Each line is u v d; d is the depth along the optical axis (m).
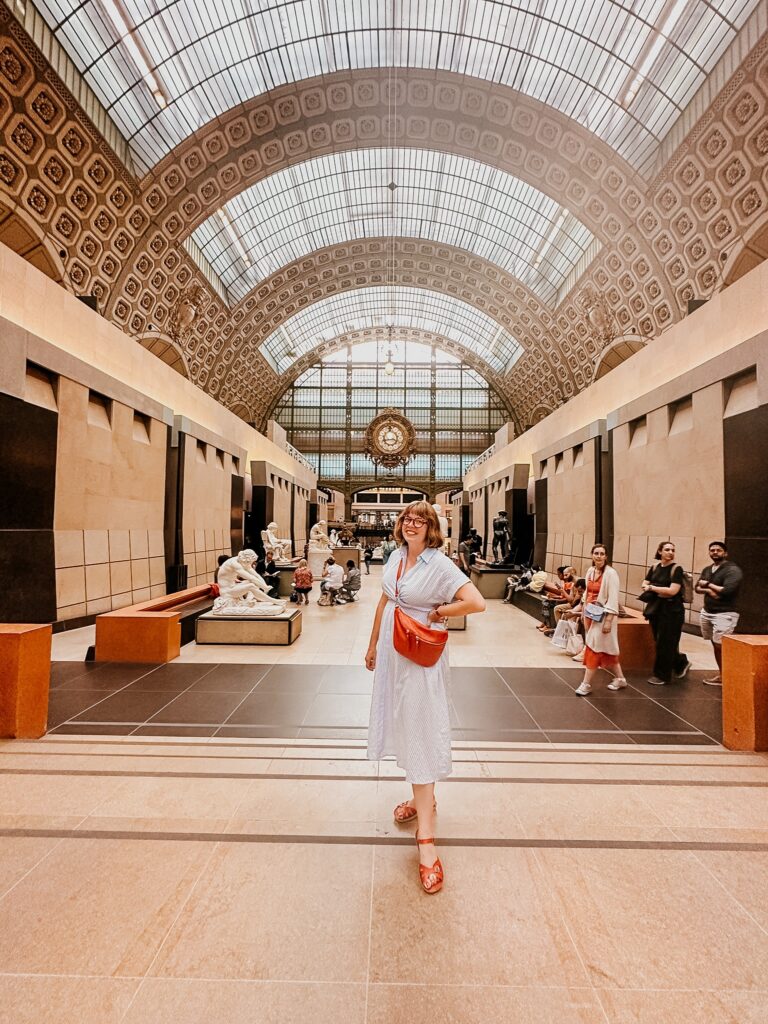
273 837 2.26
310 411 40.06
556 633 6.85
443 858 2.12
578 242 19.70
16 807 2.49
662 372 9.93
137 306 17.11
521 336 27.22
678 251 14.59
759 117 10.98
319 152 17.72
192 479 13.38
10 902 1.83
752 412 7.10
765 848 2.22
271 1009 1.42
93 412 9.43
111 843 2.20
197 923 1.74
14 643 3.45
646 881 1.99
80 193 13.27
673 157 13.26
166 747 3.40
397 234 25.33
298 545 28.70
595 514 12.13
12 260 7.55
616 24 12.16
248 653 6.55
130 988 1.48
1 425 7.02
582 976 1.54
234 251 21.89
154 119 14.14
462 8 13.19
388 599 2.33
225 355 25.42
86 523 8.98
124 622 6.05
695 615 8.29
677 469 9.01
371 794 2.71
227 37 13.39
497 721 4.14
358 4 13.14
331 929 1.72
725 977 1.54
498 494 23.44
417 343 40.28
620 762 3.18
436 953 1.62
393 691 2.18
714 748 3.51
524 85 14.91
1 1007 1.41
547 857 2.14
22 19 10.22
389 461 38.59
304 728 3.90
